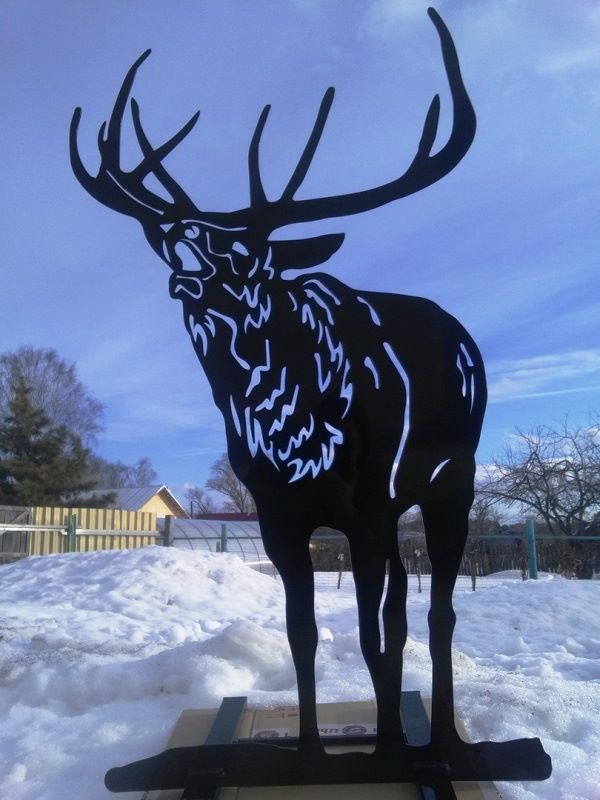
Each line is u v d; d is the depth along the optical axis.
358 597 3.00
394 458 3.02
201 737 3.49
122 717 4.09
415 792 2.81
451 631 2.95
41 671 4.77
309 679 2.98
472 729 3.72
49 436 30.95
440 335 3.06
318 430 3.08
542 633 7.39
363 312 3.12
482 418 3.01
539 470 22.52
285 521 3.06
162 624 8.04
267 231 3.27
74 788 3.22
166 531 18.00
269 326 3.19
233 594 10.45
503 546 18.34
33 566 12.02
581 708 3.93
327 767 2.91
